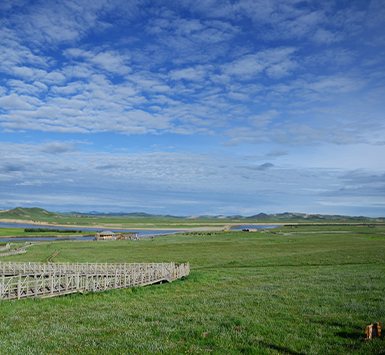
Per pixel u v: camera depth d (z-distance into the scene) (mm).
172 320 15898
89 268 42531
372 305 17500
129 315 17484
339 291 22344
